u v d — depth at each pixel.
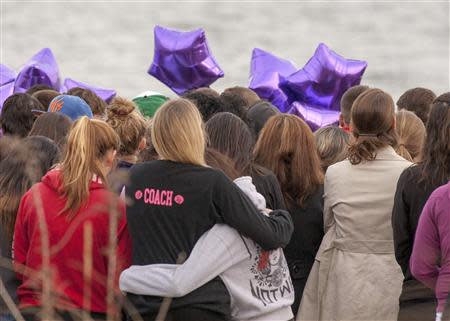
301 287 16.23
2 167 14.96
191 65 25.70
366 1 135.88
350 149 15.90
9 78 26.05
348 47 103.75
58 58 94.75
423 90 20.38
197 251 13.34
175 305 13.34
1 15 125.50
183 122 13.53
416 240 13.84
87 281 12.91
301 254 16.20
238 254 13.52
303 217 16.08
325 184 16.06
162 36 26.11
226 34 113.12
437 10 128.12
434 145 14.49
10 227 14.79
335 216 15.83
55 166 14.70
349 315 15.46
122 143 16.62
